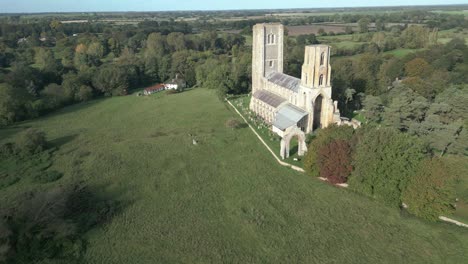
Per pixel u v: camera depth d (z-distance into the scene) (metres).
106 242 58.78
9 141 105.06
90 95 159.25
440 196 62.50
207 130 112.62
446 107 96.00
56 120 128.88
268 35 130.50
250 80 169.12
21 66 166.62
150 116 131.12
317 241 58.72
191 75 187.38
